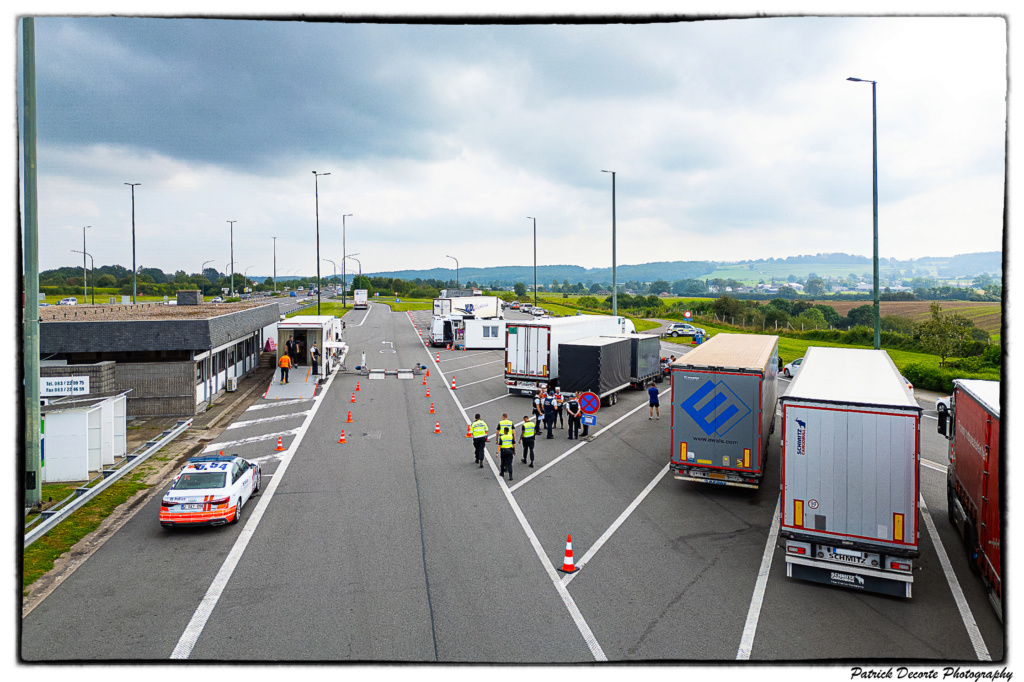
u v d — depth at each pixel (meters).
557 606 10.79
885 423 11.09
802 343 58.41
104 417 19.17
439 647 9.49
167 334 26.02
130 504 16.11
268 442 22.62
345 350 49.06
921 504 16.48
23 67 14.66
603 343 28.42
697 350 19.20
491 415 27.50
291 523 14.76
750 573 12.14
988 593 11.29
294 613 10.55
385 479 18.22
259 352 42.06
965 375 33.69
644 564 12.51
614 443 22.66
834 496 11.41
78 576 11.97
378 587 11.49
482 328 53.81
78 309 38.91
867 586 11.30
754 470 16.05
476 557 12.83
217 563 12.55
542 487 17.52
